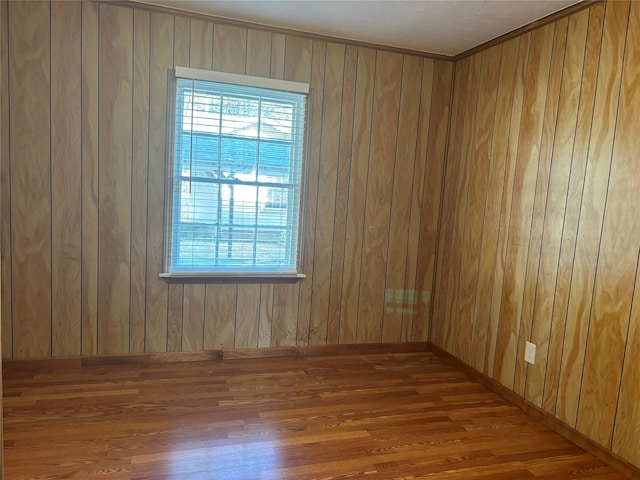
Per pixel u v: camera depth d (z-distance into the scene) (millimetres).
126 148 2965
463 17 2787
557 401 2557
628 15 2195
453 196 3545
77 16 2787
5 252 2846
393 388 3006
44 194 2865
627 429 2174
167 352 3215
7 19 2680
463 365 3361
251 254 3295
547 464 2230
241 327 3346
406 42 3287
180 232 3135
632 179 2162
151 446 2178
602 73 2328
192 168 3092
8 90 2730
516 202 2902
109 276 3043
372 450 2254
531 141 2789
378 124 3439
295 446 2248
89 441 2193
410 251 3658
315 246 3414
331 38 3232
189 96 3021
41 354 2986
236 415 2521
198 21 2980
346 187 3428
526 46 2840
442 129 3604
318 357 3490
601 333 2314
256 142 3191
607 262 2287
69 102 2838
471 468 2158
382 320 3666
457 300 3473
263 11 2881
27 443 2150
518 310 2867
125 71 2902
